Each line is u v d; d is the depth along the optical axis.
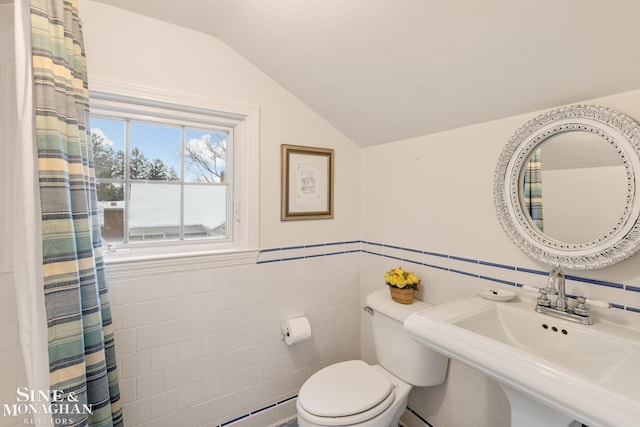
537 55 0.98
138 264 1.37
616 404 0.62
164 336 1.45
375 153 1.98
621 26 0.81
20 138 0.86
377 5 1.03
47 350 0.86
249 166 1.65
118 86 1.30
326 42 1.28
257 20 1.31
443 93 1.31
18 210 0.88
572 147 1.08
